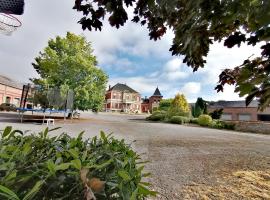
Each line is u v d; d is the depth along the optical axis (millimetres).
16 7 2553
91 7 2143
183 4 1742
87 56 22297
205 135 12477
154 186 3453
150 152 6285
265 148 8195
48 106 15727
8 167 833
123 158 1216
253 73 1427
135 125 17281
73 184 793
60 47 21078
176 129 15617
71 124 14023
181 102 27500
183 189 3398
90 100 21141
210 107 43250
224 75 1867
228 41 1799
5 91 39250
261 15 1248
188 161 5348
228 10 1423
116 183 865
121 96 80875
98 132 10320
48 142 1458
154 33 2363
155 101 86312
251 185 3717
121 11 2088
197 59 1979
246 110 37594
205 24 1674
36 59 22250
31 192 624
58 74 19953
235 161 5570
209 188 3494
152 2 1924
